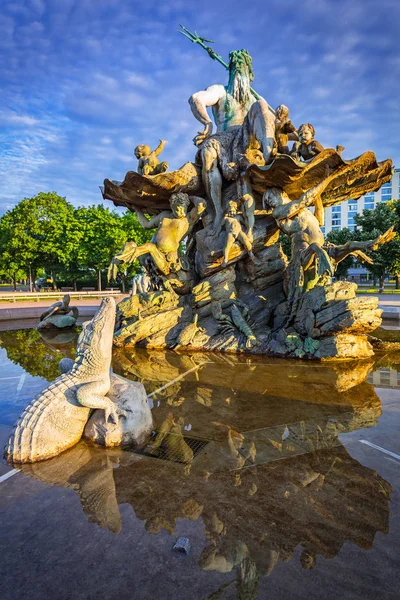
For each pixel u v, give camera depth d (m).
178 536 2.12
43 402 3.18
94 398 3.26
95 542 2.07
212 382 5.44
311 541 2.08
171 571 1.86
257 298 8.88
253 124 9.08
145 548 2.02
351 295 6.89
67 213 40.09
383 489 2.62
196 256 9.84
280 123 8.48
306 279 7.82
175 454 3.16
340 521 2.26
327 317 6.75
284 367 6.32
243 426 3.79
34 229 38.84
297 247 8.05
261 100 8.99
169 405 4.44
